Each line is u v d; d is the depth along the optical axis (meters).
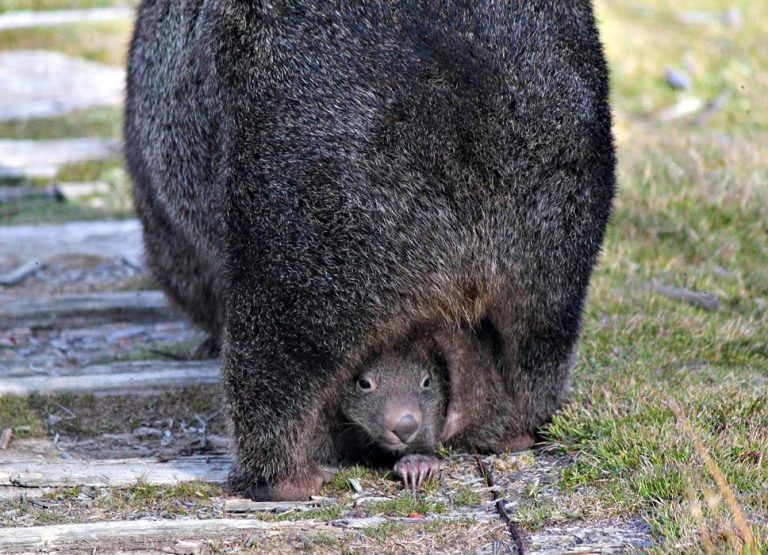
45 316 14.49
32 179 20.52
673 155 18.03
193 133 10.59
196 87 10.37
